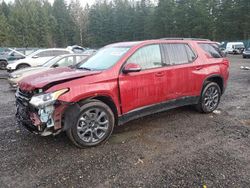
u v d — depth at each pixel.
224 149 4.02
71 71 4.46
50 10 82.81
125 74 4.35
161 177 3.25
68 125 3.83
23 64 13.85
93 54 5.38
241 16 47.72
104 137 4.21
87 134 4.09
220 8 52.06
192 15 54.94
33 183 3.16
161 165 3.54
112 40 75.56
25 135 4.65
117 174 3.33
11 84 9.46
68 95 3.77
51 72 4.52
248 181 3.14
